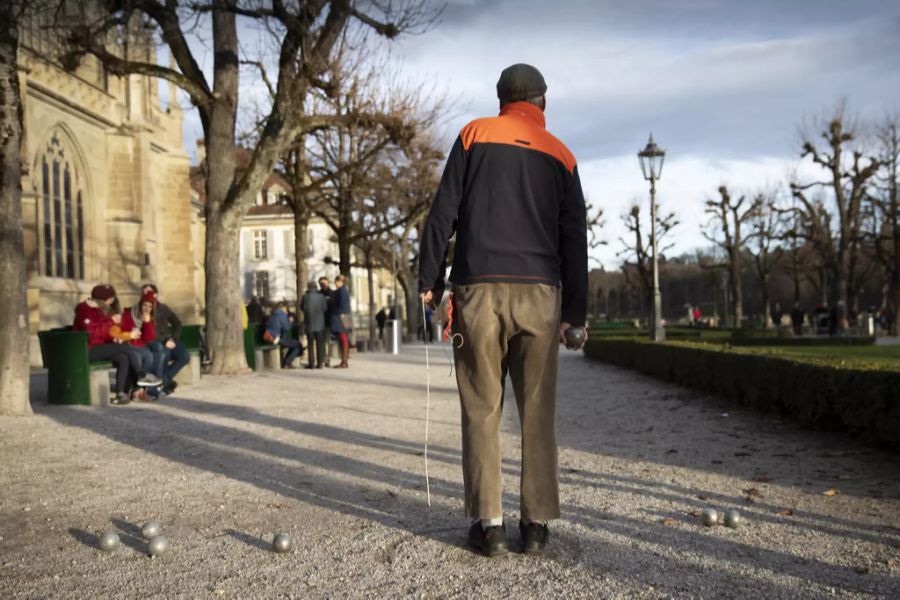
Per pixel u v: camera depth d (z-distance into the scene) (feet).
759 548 11.61
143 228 94.73
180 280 112.88
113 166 91.25
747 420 27.02
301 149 73.97
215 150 46.14
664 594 9.61
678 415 28.73
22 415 27.04
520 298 10.93
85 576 10.50
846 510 14.03
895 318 116.06
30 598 9.68
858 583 9.98
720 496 15.26
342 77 49.01
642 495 15.37
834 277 126.31
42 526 13.14
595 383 43.52
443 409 30.07
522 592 9.71
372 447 21.22
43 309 72.54
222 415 28.07
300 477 17.21
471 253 11.05
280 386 39.68
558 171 11.33
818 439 22.65
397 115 56.13
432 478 17.03
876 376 20.54
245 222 208.23
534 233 11.10
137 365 32.12
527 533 11.32
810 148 116.98
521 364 11.30
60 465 18.61
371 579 10.28
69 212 81.51
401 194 88.02
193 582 10.23
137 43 51.52
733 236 156.04
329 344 60.18
